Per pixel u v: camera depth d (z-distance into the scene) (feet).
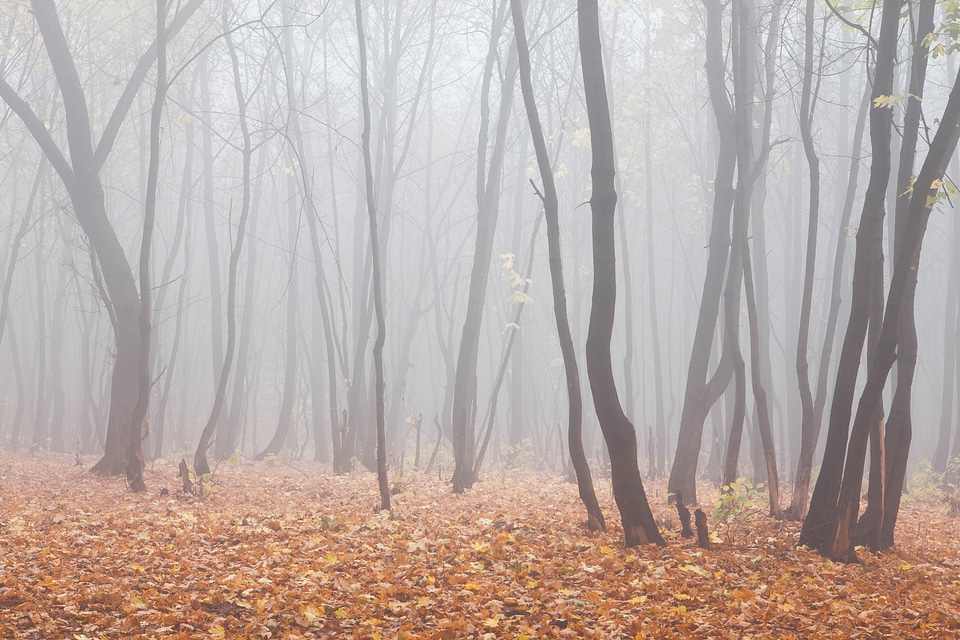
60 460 81.71
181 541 33.06
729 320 47.34
